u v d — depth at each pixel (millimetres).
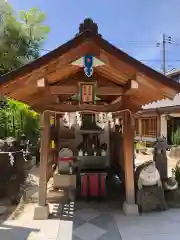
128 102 5223
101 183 6449
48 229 4566
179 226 4746
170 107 16375
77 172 7137
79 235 4395
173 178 6105
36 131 13367
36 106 5348
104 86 5211
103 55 4230
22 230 4508
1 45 13820
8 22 14141
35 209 5086
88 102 4859
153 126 19188
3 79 4105
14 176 6496
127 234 4426
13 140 7883
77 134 8000
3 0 14469
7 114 9656
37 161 11172
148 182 5477
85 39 4012
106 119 5922
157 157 6527
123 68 4379
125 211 5352
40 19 15789
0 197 6305
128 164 5406
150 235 4387
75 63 4402
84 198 6387
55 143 7965
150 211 5480
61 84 5184
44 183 5203
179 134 15727
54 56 4074
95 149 7312
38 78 4320
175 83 4469
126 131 5406
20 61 14469
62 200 6250
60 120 8000
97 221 4992
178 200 5930
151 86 4641
